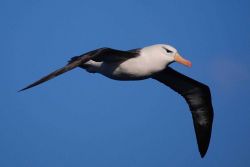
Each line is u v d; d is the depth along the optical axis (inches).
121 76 531.8
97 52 465.1
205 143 658.8
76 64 438.6
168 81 647.8
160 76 643.5
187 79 629.6
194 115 658.8
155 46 540.7
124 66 523.2
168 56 536.4
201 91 638.5
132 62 522.9
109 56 509.7
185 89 646.5
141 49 540.4
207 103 645.9
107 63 525.7
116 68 525.7
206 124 656.4
